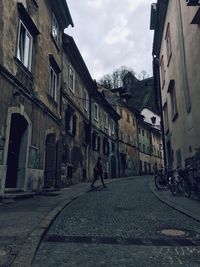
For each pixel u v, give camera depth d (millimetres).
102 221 5758
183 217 6230
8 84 8008
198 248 4000
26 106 9422
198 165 8898
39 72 11086
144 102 59062
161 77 17750
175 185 10383
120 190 12859
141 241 4344
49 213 6121
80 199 9406
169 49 13758
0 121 7469
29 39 10203
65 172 15203
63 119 15102
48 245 4102
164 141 18297
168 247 4043
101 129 25156
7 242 3967
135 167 37375
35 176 10242
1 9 7750
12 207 6914
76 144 17797
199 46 8445
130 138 36688
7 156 8461
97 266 3301
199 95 8656
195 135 9250
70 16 15055
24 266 3145
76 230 4996
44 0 12188
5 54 7945
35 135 10320
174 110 13039
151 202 8703
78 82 19016
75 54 17172
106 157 26234
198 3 7742
